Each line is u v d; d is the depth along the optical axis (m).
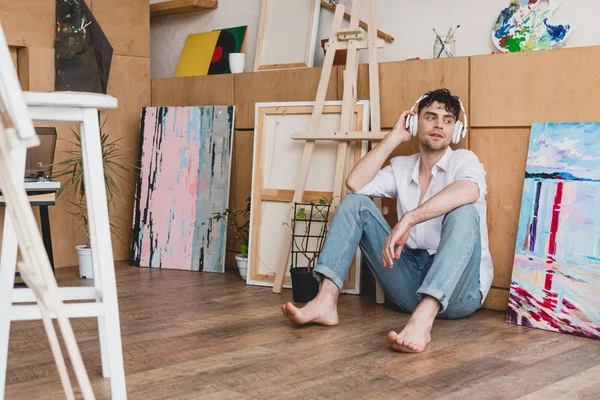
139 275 4.07
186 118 4.31
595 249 2.79
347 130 3.52
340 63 3.87
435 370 2.31
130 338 2.72
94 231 1.82
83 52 4.28
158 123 4.39
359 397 2.05
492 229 3.23
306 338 2.71
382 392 2.09
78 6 4.25
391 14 3.90
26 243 1.23
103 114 4.43
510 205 3.18
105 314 1.77
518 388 2.13
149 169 4.38
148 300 3.40
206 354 2.50
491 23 3.51
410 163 3.19
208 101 4.36
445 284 2.60
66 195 4.36
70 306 1.74
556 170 2.97
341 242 2.95
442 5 3.69
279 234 3.75
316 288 3.37
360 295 3.57
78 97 1.73
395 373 2.28
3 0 4.02
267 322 2.97
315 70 3.85
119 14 4.48
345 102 3.55
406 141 3.33
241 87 4.18
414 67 3.43
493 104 3.20
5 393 2.10
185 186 4.28
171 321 2.99
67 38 4.23
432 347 2.59
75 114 1.77
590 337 2.74
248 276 3.79
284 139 3.78
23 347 2.59
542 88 3.07
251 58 4.49
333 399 2.04
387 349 2.56
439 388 2.13
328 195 3.60
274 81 4.03
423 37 3.78
